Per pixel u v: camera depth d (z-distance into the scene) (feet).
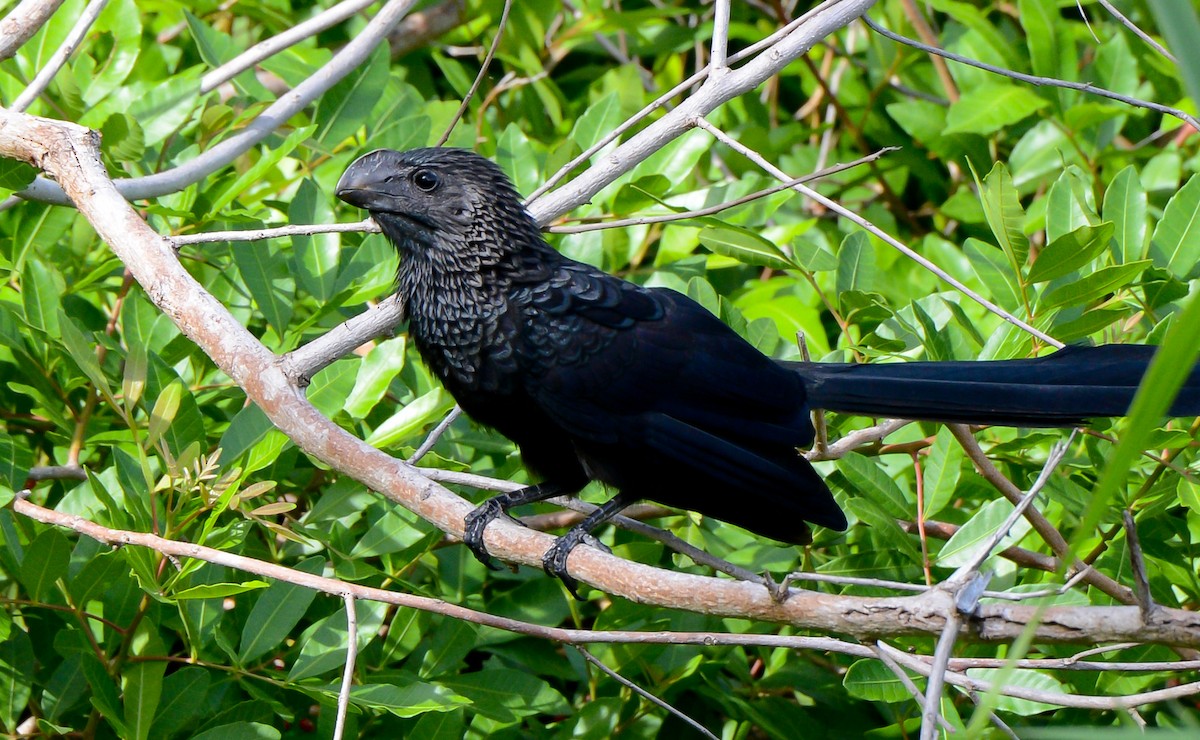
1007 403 21.11
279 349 25.59
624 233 30.76
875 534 24.99
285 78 32.65
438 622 24.58
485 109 35.91
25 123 21.07
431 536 23.84
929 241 32.07
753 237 25.88
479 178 23.27
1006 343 24.97
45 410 24.14
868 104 36.45
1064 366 21.40
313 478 26.43
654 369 22.74
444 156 23.40
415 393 27.84
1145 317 27.73
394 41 36.78
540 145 34.06
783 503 21.99
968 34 34.99
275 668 24.41
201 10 34.78
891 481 24.53
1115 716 23.39
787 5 36.94
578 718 23.52
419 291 23.56
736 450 22.13
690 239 30.22
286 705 23.75
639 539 26.68
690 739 26.03
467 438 27.12
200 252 27.99
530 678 23.57
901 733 24.45
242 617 23.54
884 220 34.94
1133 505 23.94
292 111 27.02
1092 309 26.53
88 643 21.57
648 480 23.17
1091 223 26.63
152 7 34.78
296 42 28.22
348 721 22.34
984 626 15.97
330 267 26.96
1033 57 32.99
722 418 22.91
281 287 26.81
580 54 40.06
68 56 22.41
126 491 20.70
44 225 26.25
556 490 24.77
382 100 32.40
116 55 29.14
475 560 25.02
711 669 25.58
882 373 22.45
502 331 22.90
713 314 24.67
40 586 20.44
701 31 36.88
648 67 42.22
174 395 20.35
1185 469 23.73
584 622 27.50
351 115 29.73
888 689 22.06
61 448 26.16
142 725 20.31
